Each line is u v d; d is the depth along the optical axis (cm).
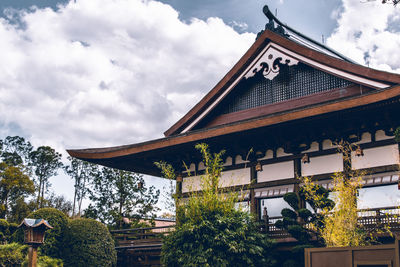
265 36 1827
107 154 1998
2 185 5331
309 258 1090
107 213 3678
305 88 1816
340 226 1362
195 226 1464
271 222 1672
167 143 1856
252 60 1877
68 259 1809
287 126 1631
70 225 1877
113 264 1900
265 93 1919
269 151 1830
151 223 3547
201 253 1429
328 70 1695
